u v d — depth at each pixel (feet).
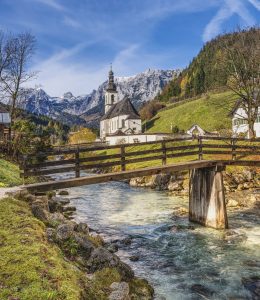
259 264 47.44
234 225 68.69
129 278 37.99
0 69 151.94
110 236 62.39
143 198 109.81
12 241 30.81
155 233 64.28
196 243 57.47
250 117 147.74
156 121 442.50
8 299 22.43
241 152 74.18
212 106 377.91
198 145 69.82
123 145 62.23
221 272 44.91
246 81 147.33
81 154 278.87
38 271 26.35
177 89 602.03
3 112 202.39
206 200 68.64
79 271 30.53
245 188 113.91
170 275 44.09
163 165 65.57
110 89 541.34
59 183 55.11
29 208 43.11
